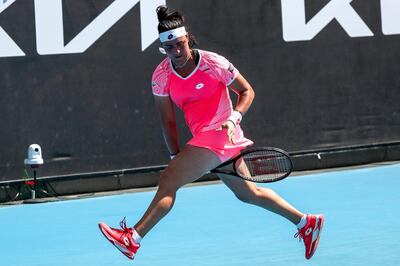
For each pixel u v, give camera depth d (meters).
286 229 24.86
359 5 36.84
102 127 33.56
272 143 35.75
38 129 32.72
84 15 33.09
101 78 33.41
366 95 37.12
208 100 17.95
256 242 23.23
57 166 33.03
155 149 34.31
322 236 23.61
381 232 23.80
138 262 21.48
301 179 34.31
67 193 33.19
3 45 32.09
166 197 17.34
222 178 18.86
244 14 35.12
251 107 35.38
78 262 21.84
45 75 32.69
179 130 34.53
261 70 35.47
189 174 17.56
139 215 28.42
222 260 21.22
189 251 22.50
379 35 37.22
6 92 32.25
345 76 36.72
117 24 33.47
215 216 27.48
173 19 17.23
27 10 32.34
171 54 17.27
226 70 17.84
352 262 20.41
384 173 34.84
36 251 23.53
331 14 36.44
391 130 37.56
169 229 25.70
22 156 32.56
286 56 35.84
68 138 33.09
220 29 34.78
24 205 31.52
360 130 37.09
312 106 36.31
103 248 23.45
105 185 33.62
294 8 35.88
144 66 33.94
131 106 33.88
